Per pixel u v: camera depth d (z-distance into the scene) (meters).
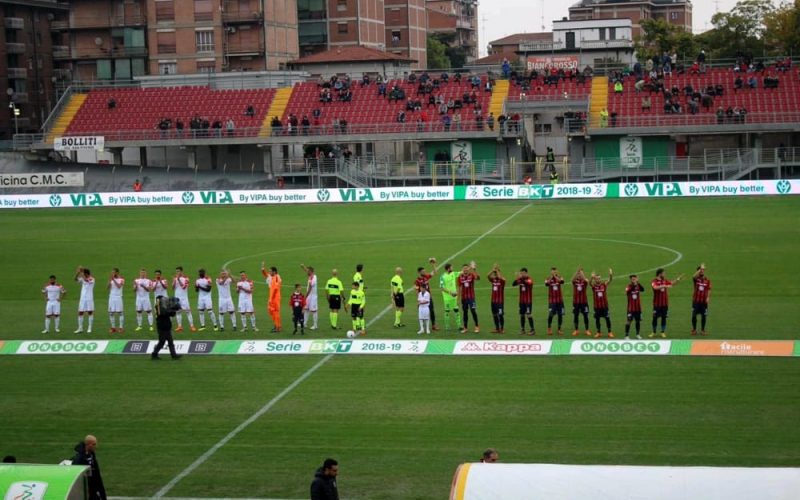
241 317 42.41
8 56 127.81
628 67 116.44
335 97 109.38
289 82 117.62
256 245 65.31
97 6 127.06
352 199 91.88
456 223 73.50
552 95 104.94
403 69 126.12
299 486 23.83
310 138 103.00
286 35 129.38
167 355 36.72
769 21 141.12
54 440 27.48
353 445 26.42
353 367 34.28
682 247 59.25
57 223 81.19
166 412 29.73
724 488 16.64
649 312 42.50
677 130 97.44
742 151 96.25
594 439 26.25
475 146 101.75
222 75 117.75
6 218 85.81
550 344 35.56
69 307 47.22
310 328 40.88
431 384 31.86
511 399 29.98
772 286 47.25
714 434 26.34
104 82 125.81
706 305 37.38
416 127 101.62
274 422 28.53
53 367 35.34
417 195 90.69
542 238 64.50
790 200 81.00
